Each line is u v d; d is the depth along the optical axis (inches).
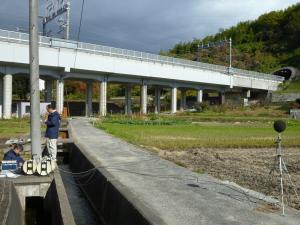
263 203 304.2
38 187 406.9
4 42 1700.3
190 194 327.0
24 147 659.4
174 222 248.2
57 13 1972.2
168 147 791.7
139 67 2345.0
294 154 765.9
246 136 1080.8
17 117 1766.7
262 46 5920.3
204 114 2623.0
